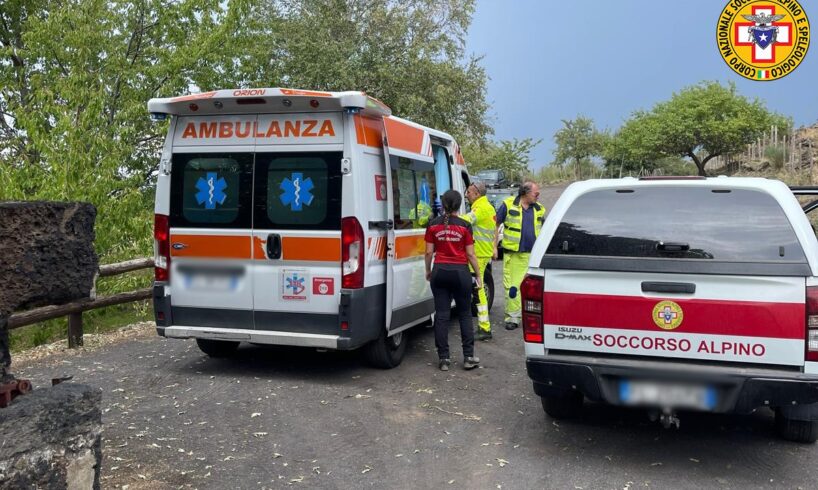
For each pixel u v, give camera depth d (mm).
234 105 6215
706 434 5047
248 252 6270
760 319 4023
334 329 6066
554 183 48094
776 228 4164
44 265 3051
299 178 6133
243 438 4902
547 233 4613
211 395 5902
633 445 4828
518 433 5066
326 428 5125
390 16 21594
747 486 4137
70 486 3094
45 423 2979
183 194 6477
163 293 6473
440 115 21469
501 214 8875
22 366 6879
